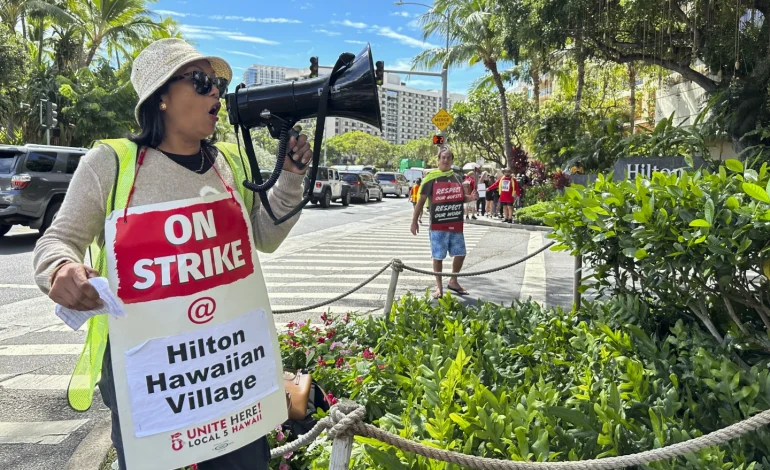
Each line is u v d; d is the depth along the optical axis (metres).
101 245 1.81
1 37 20.77
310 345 3.93
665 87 19.88
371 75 1.90
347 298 7.66
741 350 2.81
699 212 2.67
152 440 1.69
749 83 11.02
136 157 1.78
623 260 3.22
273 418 1.90
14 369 4.98
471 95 33.44
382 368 3.32
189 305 1.73
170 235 1.72
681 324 2.94
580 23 12.59
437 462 2.05
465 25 22.70
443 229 7.48
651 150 5.00
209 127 1.87
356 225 18.16
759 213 2.39
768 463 2.11
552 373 3.22
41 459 3.46
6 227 12.38
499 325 3.99
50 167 11.89
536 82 28.81
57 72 27.34
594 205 3.05
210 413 1.76
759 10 11.55
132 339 1.68
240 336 1.82
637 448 2.21
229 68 1.98
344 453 1.73
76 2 26.84
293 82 1.96
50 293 1.50
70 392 1.85
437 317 4.38
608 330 2.96
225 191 1.90
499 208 21.41
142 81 1.78
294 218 2.06
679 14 12.18
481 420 2.20
